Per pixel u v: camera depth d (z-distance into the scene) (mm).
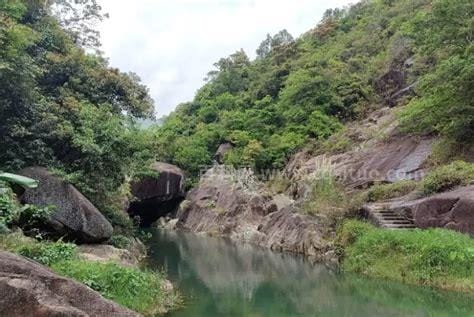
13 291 4754
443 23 16703
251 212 24562
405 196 15367
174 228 30672
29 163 13086
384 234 12430
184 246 20516
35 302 4773
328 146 25969
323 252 15023
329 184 18578
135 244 16688
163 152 34188
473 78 14797
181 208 31391
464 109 15719
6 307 4672
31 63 13305
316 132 29125
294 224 17750
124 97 17719
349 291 10430
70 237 12469
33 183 6805
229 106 40656
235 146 33875
